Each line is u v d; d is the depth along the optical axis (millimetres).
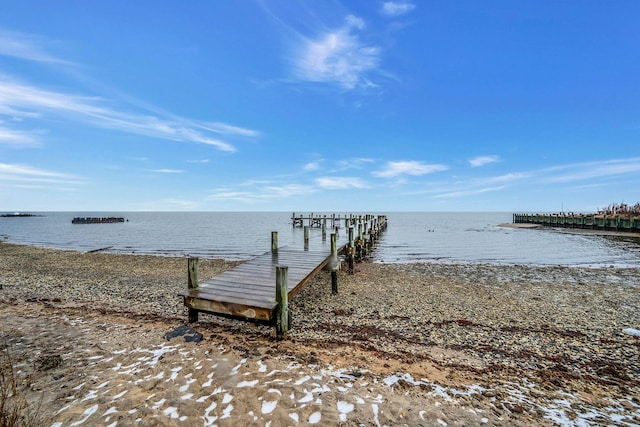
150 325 6055
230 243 27781
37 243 28078
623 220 35156
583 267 15055
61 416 3125
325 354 4766
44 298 8719
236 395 3521
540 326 6910
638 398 3945
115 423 3035
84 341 5184
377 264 15656
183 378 3914
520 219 64312
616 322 7207
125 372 4094
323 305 8445
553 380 4379
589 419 3369
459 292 10023
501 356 5281
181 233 41062
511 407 3516
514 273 13391
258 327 6199
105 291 9883
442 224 61969
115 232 43688
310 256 10086
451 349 5562
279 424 3021
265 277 7125
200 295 5758
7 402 3330
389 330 6555
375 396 3566
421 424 3062
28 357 4547
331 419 3096
